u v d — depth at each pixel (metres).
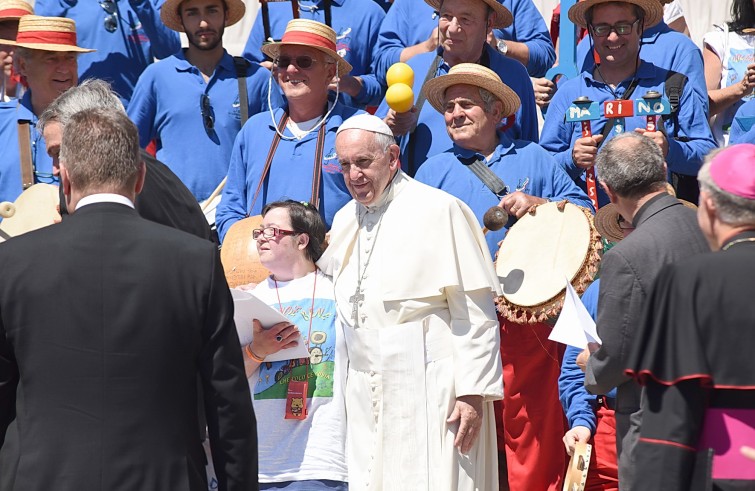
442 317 19.94
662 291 13.22
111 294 14.09
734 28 29.48
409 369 19.62
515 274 22.02
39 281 14.09
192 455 14.41
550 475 22.67
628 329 16.44
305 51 25.42
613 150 17.42
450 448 19.45
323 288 21.11
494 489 20.38
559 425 22.81
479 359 19.56
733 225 13.30
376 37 30.06
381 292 19.78
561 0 31.53
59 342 13.98
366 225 20.47
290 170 25.30
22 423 14.02
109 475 13.76
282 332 19.84
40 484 13.70
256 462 14.78
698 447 12.86
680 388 12.82
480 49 26.25
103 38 30.59
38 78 26.77
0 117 27.08
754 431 12.68
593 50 27.67
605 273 16.75
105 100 17.17
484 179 23.92
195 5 27.98
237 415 14.49
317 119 25.80
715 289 12.83
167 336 14.18
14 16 30.16
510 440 22.81
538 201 22.81
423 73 26.84
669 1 29.03
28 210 22.73
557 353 22.80
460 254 19.80
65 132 14.77
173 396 14.23
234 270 22.77
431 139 25.67
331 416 20.36
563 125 26.50
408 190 20.30
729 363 12.70
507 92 23.95
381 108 26.97
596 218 22.09
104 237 14.28
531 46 29.59
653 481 12.79
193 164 27.62
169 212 16.61
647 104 24.02
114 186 14.62
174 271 14.34
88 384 13.92
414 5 29.81
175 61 28.23
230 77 28.30
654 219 16.91
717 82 29.36
